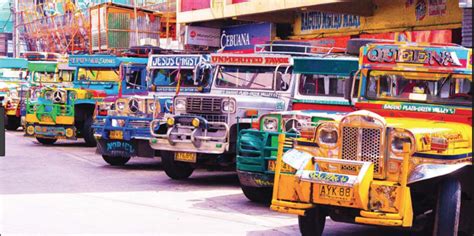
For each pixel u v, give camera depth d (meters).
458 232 9.20
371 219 7.72
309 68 13.05
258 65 13.80
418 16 19.80
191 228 9.52
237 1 25.06
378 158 7.90
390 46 9.45
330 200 7.86
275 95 13.55
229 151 12.91
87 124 20.52
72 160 17.53
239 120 12.86
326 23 23.25
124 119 15.50
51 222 9.66
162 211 10.77
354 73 9.77
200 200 11.94
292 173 8.24
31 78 23.39
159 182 14.04
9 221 9.66
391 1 20.66
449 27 18.78
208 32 28.09
